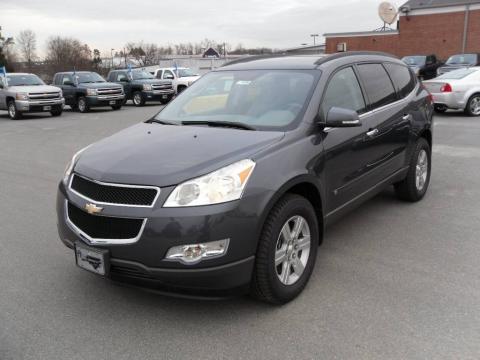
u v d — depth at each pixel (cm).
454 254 447
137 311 362
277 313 354
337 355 303
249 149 352
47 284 409
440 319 338
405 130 546
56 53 6650
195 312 358
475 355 298
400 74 579
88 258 338
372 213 568
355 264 430
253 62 511
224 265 317
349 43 4150
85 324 346
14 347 319
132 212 319
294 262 372
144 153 360
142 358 306
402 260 436
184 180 320
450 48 3641
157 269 314
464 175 733
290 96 423
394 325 333
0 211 620
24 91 1945
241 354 307
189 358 305
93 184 345
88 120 1811
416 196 600
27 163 941
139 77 2603
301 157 371
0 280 418
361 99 477
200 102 475
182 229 310
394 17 3516
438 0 3703
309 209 378
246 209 322
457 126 1221
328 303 365
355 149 443
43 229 548
